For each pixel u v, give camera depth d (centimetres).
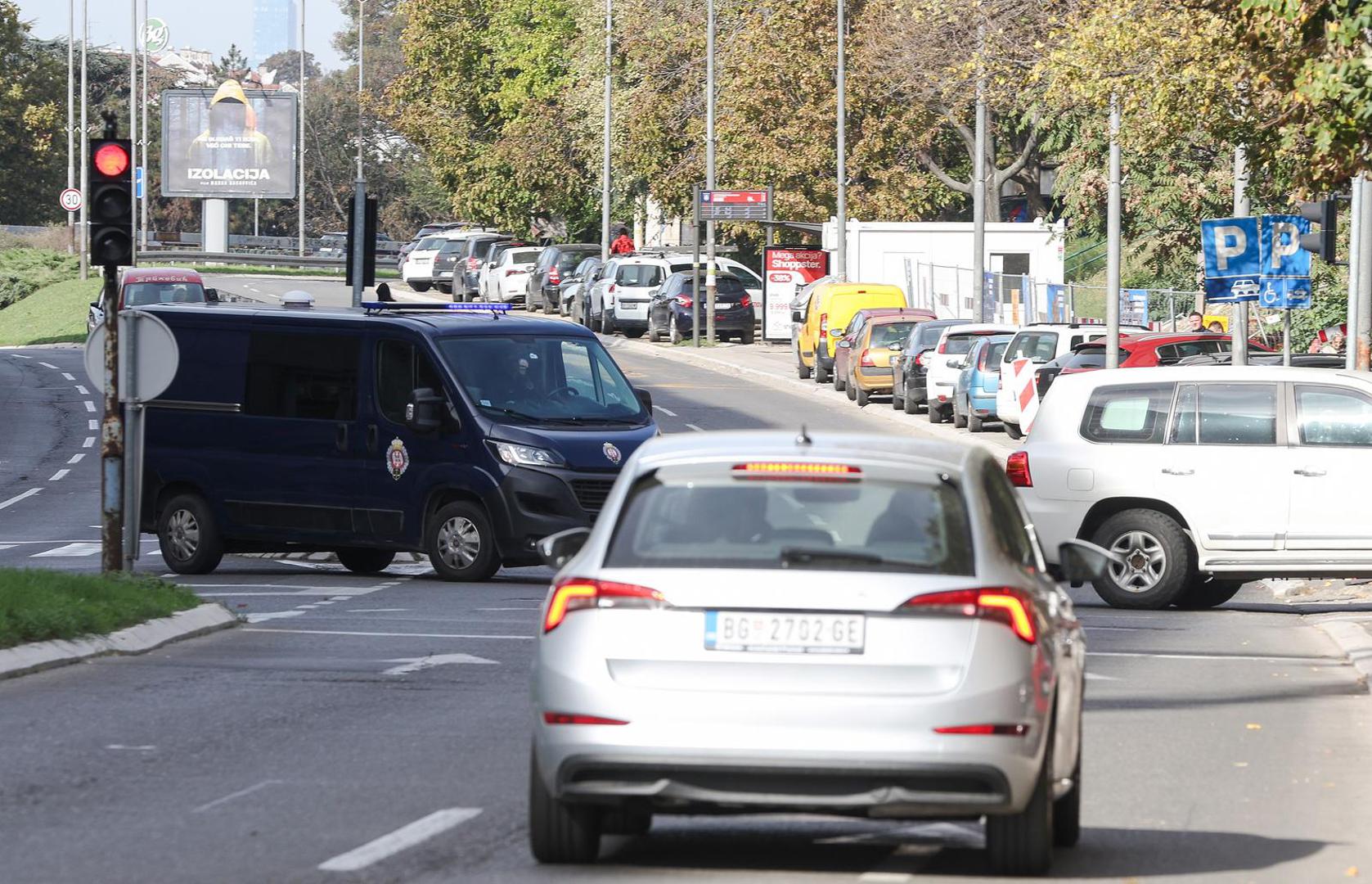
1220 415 5359
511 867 2289
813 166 19125
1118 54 8644
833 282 15425
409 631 4712
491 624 4866
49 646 4069
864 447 2272
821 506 2172
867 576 2106
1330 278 11725
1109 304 9756
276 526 6188
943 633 2088
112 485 5006
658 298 18962
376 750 3091
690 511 2186
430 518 5972
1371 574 5262
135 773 2891
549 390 6050
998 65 13338
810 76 18962
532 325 6172
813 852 2422
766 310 18812
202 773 2892
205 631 4644
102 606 4381
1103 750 3272
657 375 15562
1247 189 9112
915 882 2247
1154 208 14662
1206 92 8138
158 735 3228
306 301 6600
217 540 6288
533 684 2191
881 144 19038
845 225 17912
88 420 12988
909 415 12731
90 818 2562
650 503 2202
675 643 2106
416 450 5956
